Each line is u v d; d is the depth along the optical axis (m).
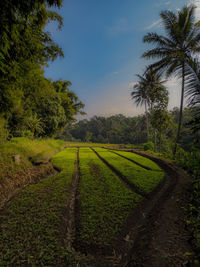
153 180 5.01
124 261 1.83
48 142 15.89
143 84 18.50
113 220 2.67
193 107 3.51
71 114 25.48
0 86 4.96
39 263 1.75
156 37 9.83
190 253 1.54
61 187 4.47
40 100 10.18
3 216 2.85
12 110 7.12
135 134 53.22
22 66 4.91
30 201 3.51
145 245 1.87
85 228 2.42
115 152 15.05
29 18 3.44
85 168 7.02
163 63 10.23
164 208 2.78
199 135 4.13
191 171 5.35
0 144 6.49
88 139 65.62
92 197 3.67
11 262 1.76
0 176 4.51
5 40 3.00
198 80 3.51
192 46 9.14
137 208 3.12
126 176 5.55
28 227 2.47
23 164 6.30
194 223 2.12
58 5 3.40
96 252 1.97
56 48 5.95
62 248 2.00
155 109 13.28
